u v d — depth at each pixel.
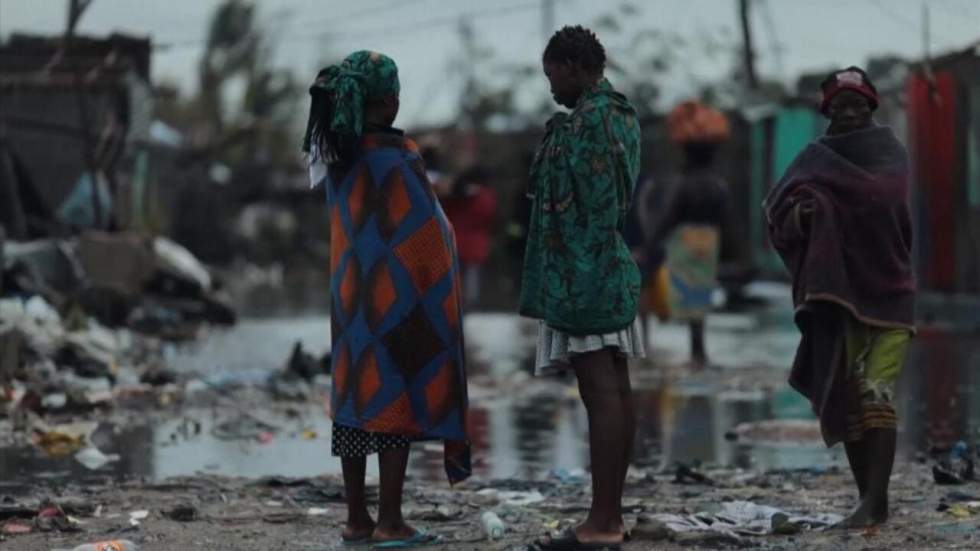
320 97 13.87
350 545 13.99
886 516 14.23
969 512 14.93
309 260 119.31
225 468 19.86
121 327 40.91
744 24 46.38
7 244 41.22
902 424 23.55
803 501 16.41
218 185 114.75
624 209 13.42
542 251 13.51
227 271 107.00
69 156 52.50
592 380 13.45
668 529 13.79
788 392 29.14
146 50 58.22
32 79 48.91
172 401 26.89
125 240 41.25
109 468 19.83
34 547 14.07
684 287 33.91
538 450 21.69
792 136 60.41
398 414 13.69
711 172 33.84
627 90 84.31
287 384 28.81
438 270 13.85
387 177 13.82
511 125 94.56
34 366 28.45
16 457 20.77
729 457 20.75
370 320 13.74
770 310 55.53
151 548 13.98
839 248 13.93
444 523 15.32
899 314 13.99
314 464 20.23
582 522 13.93
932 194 44.88
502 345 41.34
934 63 40.56
